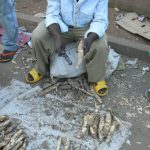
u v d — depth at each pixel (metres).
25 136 2.41
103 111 2.63
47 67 2.91
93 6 2.61
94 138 2.43
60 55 2.62
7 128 2.43
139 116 2.63
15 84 2.84
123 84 2.89
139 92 2.82
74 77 2.84
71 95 2.75
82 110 2.62
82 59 2.61
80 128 2.49
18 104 2.66
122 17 3.46
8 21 2.90
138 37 3.27
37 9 3.57
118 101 2.73
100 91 2.75
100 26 2.59
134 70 3.02
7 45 3.04
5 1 2.79
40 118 2.56
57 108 2.64
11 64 3.04
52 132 2.46
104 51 2.62
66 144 2.37
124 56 3.16
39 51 2.74
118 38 3.18
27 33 3.34
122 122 2.56
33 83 2.86
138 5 3.45
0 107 2.64
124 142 2.43
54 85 2.79
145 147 2.42
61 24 2.66
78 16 2.65
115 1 3.54
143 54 3.10
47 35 2.69
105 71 2.75
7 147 2.31
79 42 2.71
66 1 2.60
